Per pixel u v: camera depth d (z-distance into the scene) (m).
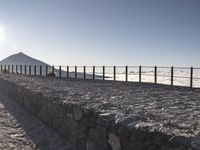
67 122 9.38
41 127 11.41
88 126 7.88
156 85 21.84
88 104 9.05
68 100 10.40
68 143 9.12
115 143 6.40
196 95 14.22
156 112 8.04
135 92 15.50
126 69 26.83
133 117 6.82
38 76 39.19
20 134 10.91
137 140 5.64
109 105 9.06
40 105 12.73
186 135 4.94
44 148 9.30
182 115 7.50
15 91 19.81
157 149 5.17
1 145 9.02
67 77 36.03
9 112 15.84
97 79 30.84
